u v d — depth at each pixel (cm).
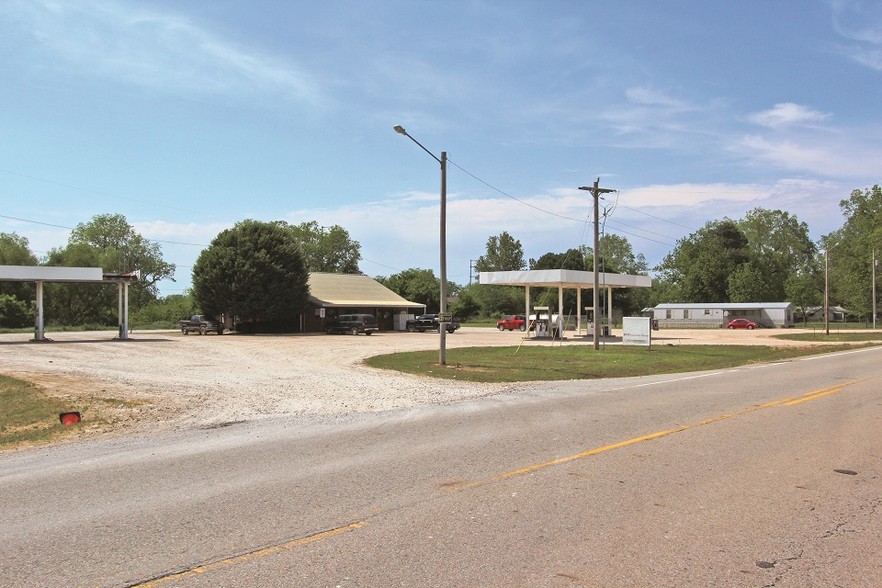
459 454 899
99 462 888
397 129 2317
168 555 523
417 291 9406
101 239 9931
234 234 5888
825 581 475
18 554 528
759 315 8838
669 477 765
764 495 691
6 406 1534
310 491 710
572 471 796
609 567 496
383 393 1716
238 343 4259
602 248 12756
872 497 684
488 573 484
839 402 1444
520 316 7294
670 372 2511
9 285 7631
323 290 6756
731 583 470
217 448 968
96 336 5084
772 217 12125
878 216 9819
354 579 473
